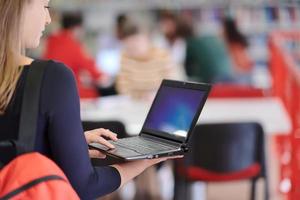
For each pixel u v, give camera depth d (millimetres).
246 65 6695
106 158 1675
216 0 7922
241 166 3559
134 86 4992
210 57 6227
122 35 5191
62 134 1420
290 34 5766
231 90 4652
